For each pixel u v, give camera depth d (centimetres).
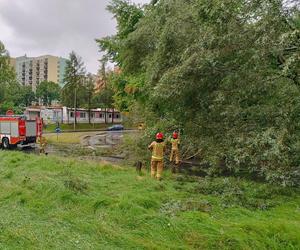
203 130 1027
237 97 869
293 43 760
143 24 1662
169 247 514
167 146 1658
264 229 574
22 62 12712
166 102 1120
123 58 2003
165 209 709
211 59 867
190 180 1097
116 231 563
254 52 812
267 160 806
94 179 1009
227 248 523
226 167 1035
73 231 559
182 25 1077
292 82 799
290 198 827
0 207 704
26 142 2417
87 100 6719
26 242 501
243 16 834
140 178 1048
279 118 791
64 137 3666
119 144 2670
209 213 700
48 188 800
